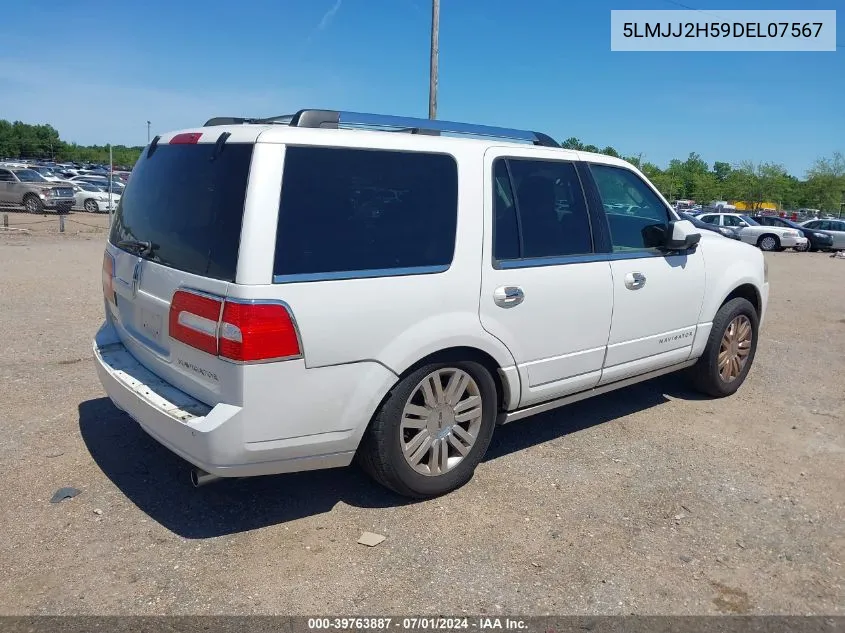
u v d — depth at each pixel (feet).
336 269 10.37
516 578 10.11
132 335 12.39
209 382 10.24
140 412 11.03
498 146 12.78
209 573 9.96
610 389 15.43
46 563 10.07
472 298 11.87
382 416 11.17
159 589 9.56
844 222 98.37
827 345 26.37
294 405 10.14
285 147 10.18
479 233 12.01
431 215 11.50
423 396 11.73
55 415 15.58
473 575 10.14
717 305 17.39
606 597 9.75
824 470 14.25
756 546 11.25
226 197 10.12
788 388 20.07
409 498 12.28
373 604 9.40
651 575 10.32
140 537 10.84
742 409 17.93
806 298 40.75
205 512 11.66
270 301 9.70
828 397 19.33
